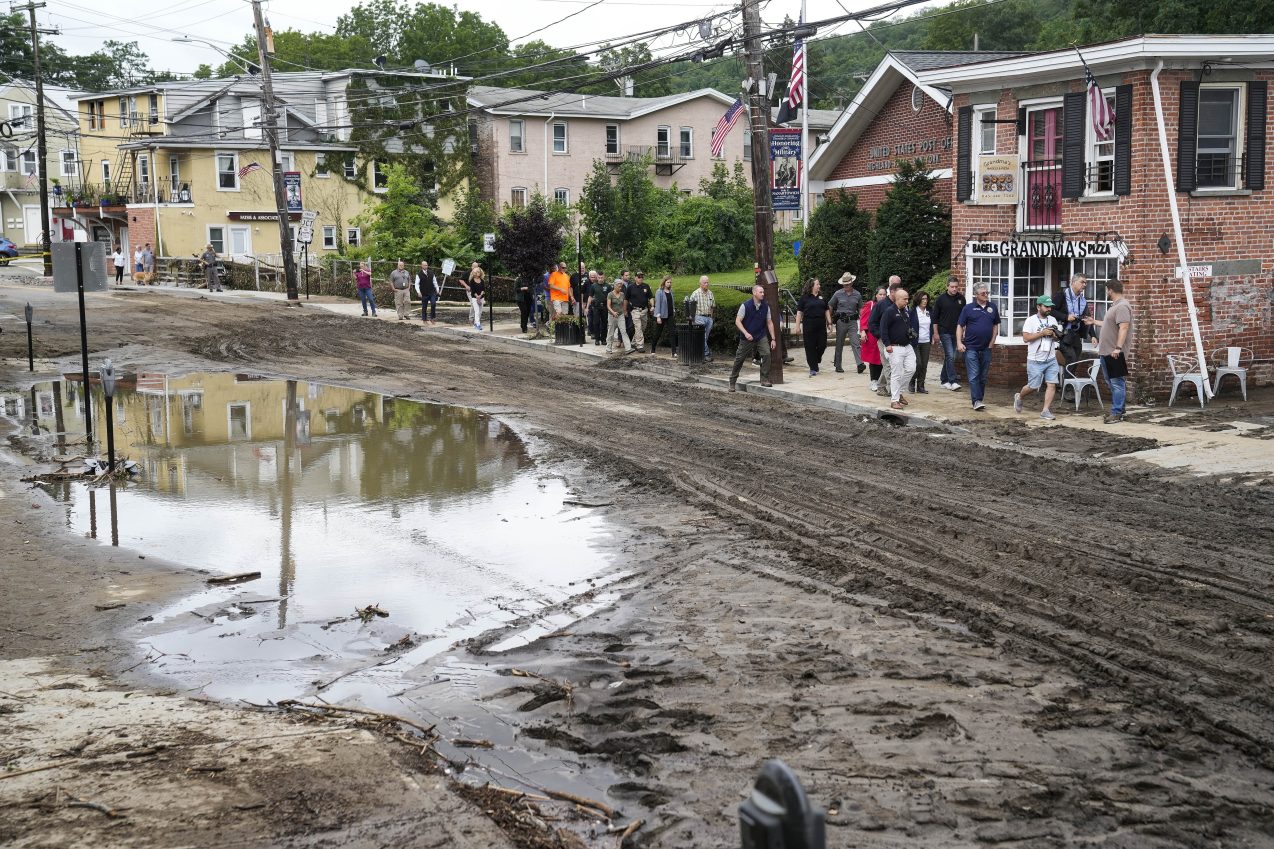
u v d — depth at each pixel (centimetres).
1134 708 705
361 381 2381
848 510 1230
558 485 1408
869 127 3139
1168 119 1839
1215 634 826
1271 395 1862
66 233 5375
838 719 702
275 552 1126
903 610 908
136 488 1411
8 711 723
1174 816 573
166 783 609
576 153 5994
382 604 965
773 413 1892
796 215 6231
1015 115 2095
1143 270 1855
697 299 2514
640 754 664
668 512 1255
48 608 951
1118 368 1673
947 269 2722
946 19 7100
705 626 888
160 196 5631
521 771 650
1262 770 621
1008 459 1470
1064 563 1009
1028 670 772
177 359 2736
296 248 5806
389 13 9000
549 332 3188
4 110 7156
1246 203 1897
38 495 1366
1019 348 2112
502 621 917
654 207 5166
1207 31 3744
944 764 636
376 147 5806
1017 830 563
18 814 568
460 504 1320
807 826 258
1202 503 1213
